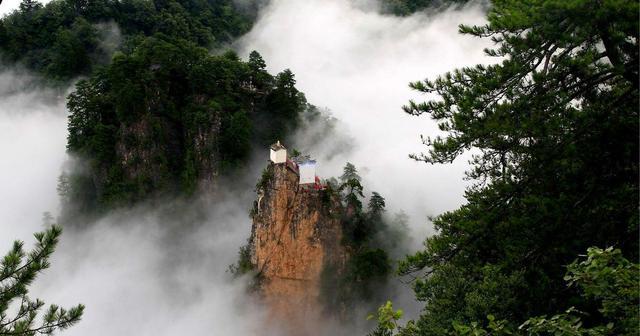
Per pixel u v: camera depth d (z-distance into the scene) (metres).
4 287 15.11
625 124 15.62
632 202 15.64
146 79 82.81
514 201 16.94
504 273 17.66
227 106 85.19
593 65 16.59
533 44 14.88
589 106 16.48
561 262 17.28
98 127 84.19
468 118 16.09
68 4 137.00
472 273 19.05
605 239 16.02
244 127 83.31
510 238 16.48
